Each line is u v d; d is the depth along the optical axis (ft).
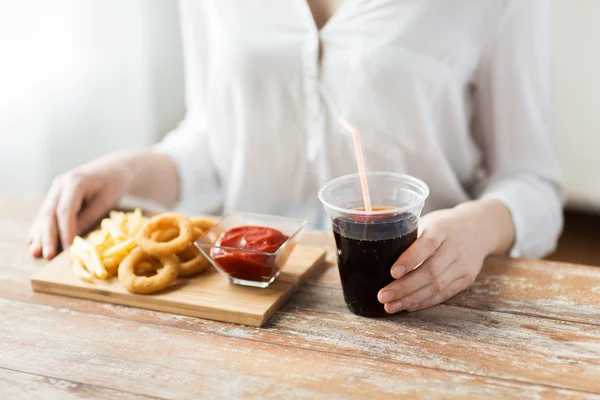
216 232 3.46
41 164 6.66
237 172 5.09
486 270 3.51
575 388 2.62
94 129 7.45
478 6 4.23
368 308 3.10
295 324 3.11
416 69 4.32
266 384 2.69
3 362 2.89
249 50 4.61
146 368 2.82
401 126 4.50
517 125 4.41
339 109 4.58
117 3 7.30
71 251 3.65
